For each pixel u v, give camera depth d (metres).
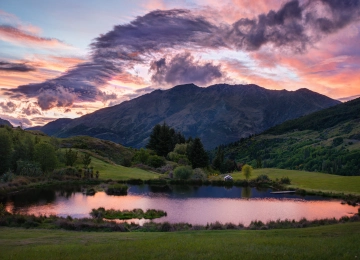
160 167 145.12
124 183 102.00
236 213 56.84
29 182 84.00
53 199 66.56
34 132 168.25
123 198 71.94
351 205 67.06
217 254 19.52
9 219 39.03
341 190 85.31
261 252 19.77
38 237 28.86
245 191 90.44
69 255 20.16
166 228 38.28
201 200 72.12
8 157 89.75
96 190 81.56
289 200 73.56
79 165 118.25
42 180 89.50
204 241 24.64
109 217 50.44
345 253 18.86
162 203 66.81
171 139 198.88
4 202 61.47
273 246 21.84
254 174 131.38
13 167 94.50
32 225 38.12
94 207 59.03
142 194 80.00
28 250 21.86
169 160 165.00
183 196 78.25
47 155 97.31
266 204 67.38
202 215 54.56
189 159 157.12
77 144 160.38
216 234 30.05
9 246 24.11
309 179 108.19
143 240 25.94
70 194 74.19
